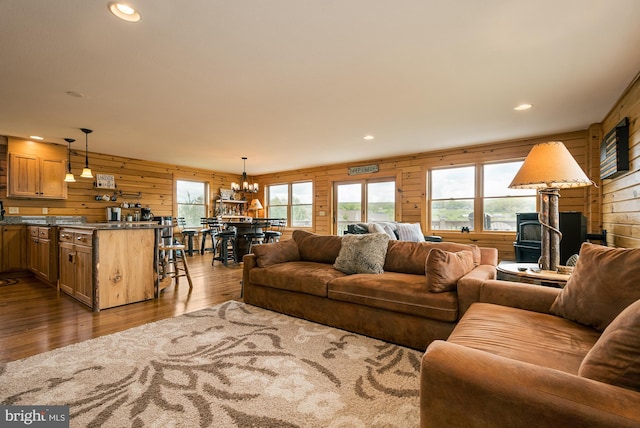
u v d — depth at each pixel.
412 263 2.78
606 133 3.90
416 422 1.43
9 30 2.11
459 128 4.47
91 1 1.84
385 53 2.44
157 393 1.64
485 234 5.43
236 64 2.61
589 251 1.62
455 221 5.80
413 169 6.22
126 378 1.78
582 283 1.53
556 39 2.25
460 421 0.88
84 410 1.49
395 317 2.30
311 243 3.50
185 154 6.23
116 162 6.34
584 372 0.92
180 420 1.43
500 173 5.36
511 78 2.88
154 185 7.00
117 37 2.21
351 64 2.61
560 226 4.01
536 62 2.59
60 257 3.79
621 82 2.97
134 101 3.40
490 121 4.15
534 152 2.10
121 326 2.63
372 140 5.14
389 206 6.67
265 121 4.11
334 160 6.92
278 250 3.33
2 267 4.55
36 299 3.46
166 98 3.33
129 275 3.31
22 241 4.74
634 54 2.46
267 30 2.14
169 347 2.20
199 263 6.11
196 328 2.57
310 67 2.66
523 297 1.79
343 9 1.93
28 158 5.07
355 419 1.45
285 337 2.39
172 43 2.29
